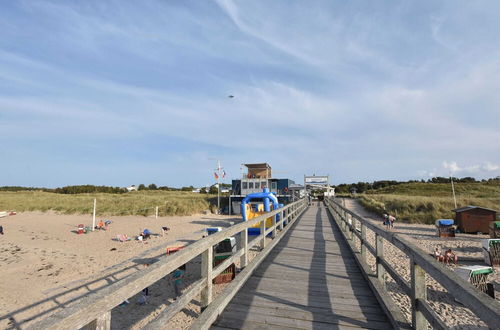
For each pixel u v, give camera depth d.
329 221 15.12
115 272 10.05
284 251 7.24
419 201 27.16
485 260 11.15
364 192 77.19
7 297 8.05
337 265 5.83
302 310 3.61
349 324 3.25
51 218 26.16
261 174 32.22
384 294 3.83
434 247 14.12
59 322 1.18
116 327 6.36
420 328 2.60
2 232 18.22
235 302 3.85
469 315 6.68
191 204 30.97
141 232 17.89
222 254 8.48
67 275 9.88
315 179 38.31
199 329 2.82
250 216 14.96
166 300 7.79
